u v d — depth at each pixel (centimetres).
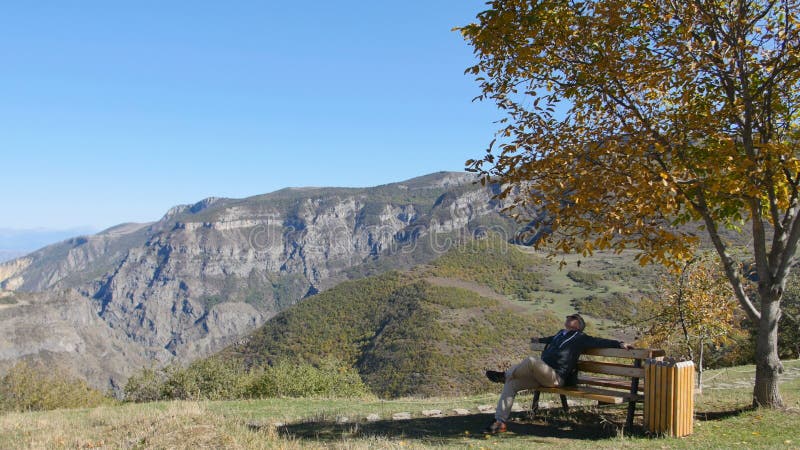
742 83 916
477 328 10125
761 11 977
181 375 2395
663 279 1495
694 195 988
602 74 954
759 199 948
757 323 951
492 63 1020
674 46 932
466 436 845
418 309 11325
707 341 1451
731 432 805
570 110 1015
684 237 847
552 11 964
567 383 905
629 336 6122
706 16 894
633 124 962
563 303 10731
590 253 834
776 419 859
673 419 781
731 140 889
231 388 2336
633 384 828
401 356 9394
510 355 8844
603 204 836
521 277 12850
